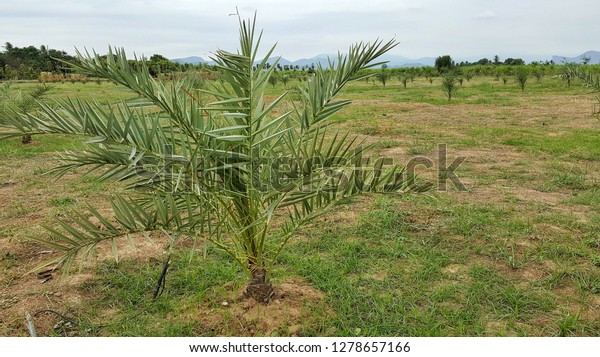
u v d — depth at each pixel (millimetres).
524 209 5270
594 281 3543
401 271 3736
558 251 4086
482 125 12492
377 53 2783
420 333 2885
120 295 3383
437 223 4766
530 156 8328
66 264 2365
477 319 3070
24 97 9547
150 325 3055
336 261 3928
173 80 2752
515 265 3820
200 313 3152
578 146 9102
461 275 3709
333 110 2875
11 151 8945
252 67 2389
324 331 2957
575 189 6172
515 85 30578
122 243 4367
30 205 5602
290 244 4270
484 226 4652
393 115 15078
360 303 3254
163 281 3285
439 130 11648
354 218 4969
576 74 7574
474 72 43469
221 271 3693
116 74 2389
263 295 3166
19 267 3908
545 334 2936
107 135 2344
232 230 2906
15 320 3082
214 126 2848
